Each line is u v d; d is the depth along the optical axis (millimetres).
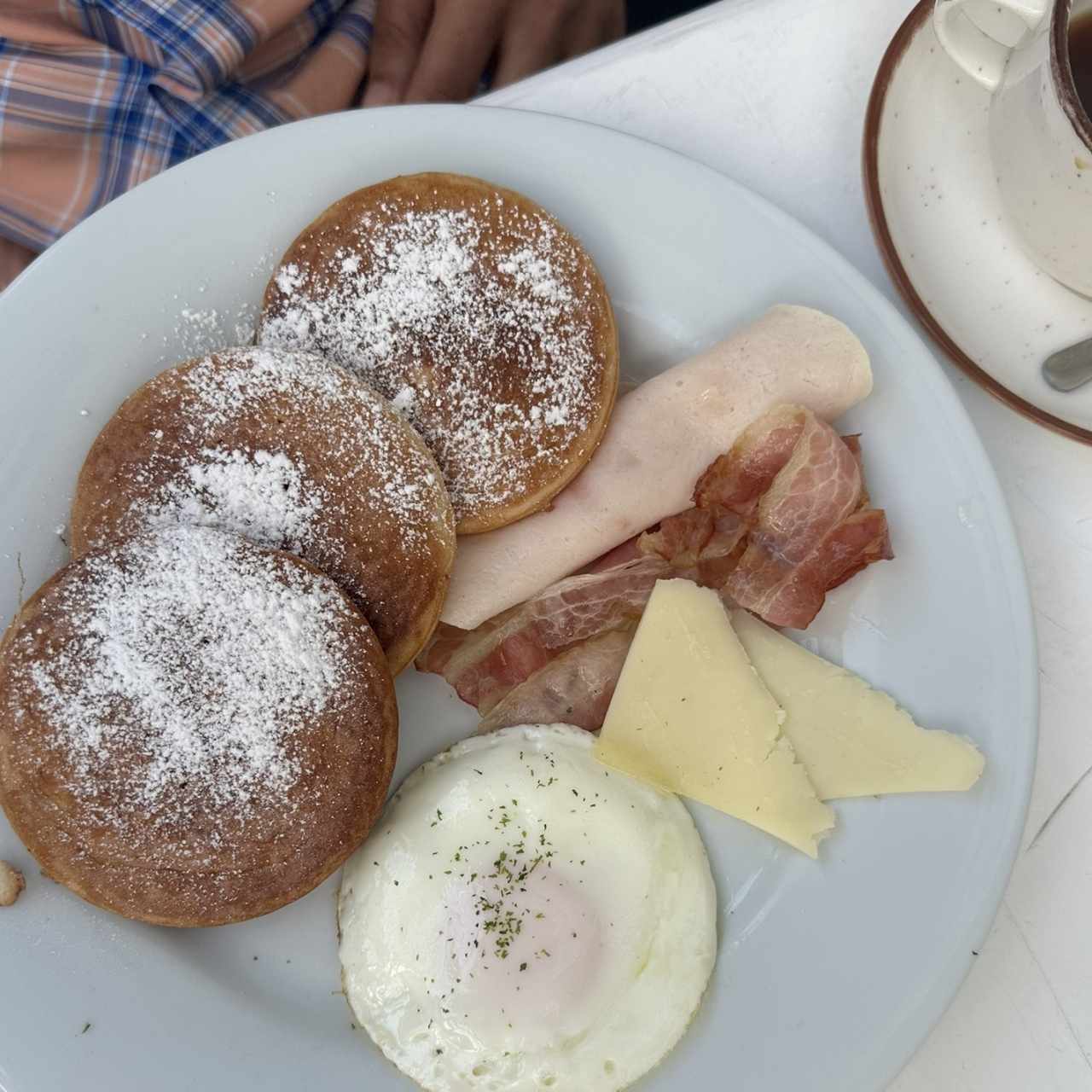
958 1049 439
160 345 441
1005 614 429
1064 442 454
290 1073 425
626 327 459
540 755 450
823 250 443
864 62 466
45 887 415
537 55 558
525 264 436
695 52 467
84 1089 410
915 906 424
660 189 446
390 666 432
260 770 408
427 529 427
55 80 508
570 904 441
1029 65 405
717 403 446
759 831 443
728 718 441
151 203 437
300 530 424
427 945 438
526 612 459
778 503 443
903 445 441
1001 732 427
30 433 431
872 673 442
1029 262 449
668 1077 430
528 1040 435
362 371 434
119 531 423
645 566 460
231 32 510
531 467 437
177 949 426
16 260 540
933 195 453
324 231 434
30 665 406
